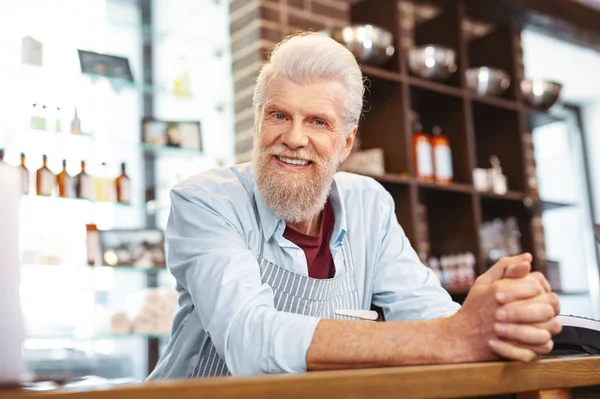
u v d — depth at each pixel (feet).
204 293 4.25
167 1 10.91
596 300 17.61
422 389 2.88
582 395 4.06
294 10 10.92
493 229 12.73
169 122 10.39
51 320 8.99
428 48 11.39
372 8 11.45
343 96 5.07
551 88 13.19
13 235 2.81
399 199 10.77
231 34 10.91
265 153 5.04
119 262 9.50
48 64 9.48
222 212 4.85
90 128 9.79
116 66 9.95
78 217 9.51
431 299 5.41
